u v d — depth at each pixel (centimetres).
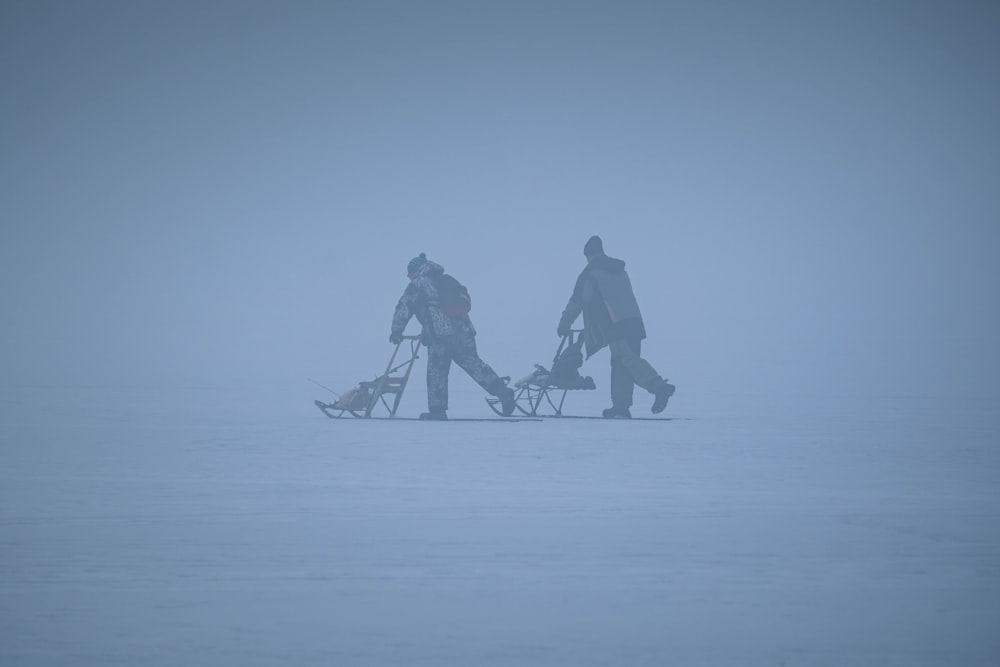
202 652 1811
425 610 2052
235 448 4725
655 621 1983
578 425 5897
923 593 2175
